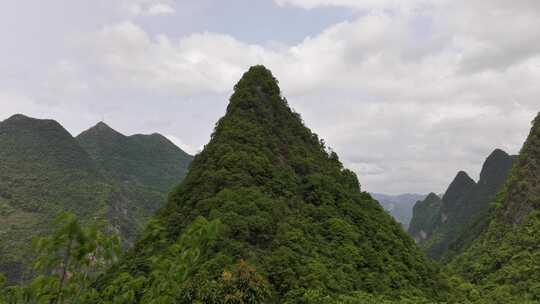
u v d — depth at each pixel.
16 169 159.75
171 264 7.71
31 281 6.85
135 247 29.36
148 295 7.58
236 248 36.06
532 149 104.75
